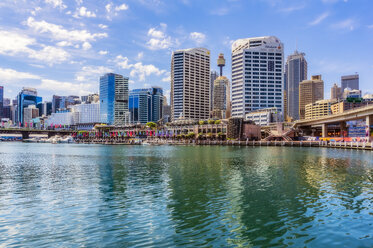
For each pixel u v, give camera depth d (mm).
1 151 116688
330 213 24875
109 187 35969
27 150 125938
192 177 43562
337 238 19484
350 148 122250
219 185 37219
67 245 18406
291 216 24141
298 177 43375
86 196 31141
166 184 37906
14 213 24922
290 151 109438
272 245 18469
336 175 45125
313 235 20031
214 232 20625
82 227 21500
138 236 19797
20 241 19031
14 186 36781
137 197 30672
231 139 193250
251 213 24984
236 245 18438
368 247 18109
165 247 18109
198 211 25547
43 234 20188
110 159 75125
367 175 45125
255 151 110625
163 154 94375
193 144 191500
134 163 64188
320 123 171625
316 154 91250
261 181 40000
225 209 26172
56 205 27531
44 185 37438
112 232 20516
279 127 189125
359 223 22297
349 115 137500
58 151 117062
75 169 53562
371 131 122438
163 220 23078
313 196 31016
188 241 19000
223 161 67938
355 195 31391
